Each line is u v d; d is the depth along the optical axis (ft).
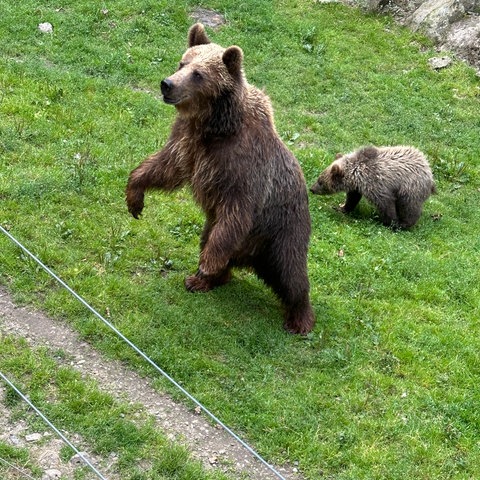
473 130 52.29
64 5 53.42
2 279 28.66
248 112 26.94
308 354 29.30
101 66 47.67
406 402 27.91
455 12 60.85
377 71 56.29
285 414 25.95
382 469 24.79
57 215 32.65
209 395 25.98
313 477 24.11
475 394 29.07
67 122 40.22
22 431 22.95
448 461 25.63
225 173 26.55
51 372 25.20
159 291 30.17
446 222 43.29
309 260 35.50
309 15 60.70
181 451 23.32
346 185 41.83
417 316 33.40
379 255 37.60
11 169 34.86
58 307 27.91
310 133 48.29
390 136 49.88
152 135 41.37
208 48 26.27
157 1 56.03
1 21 49.11
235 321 29.73
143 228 33.47
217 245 26.94
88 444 23.11
